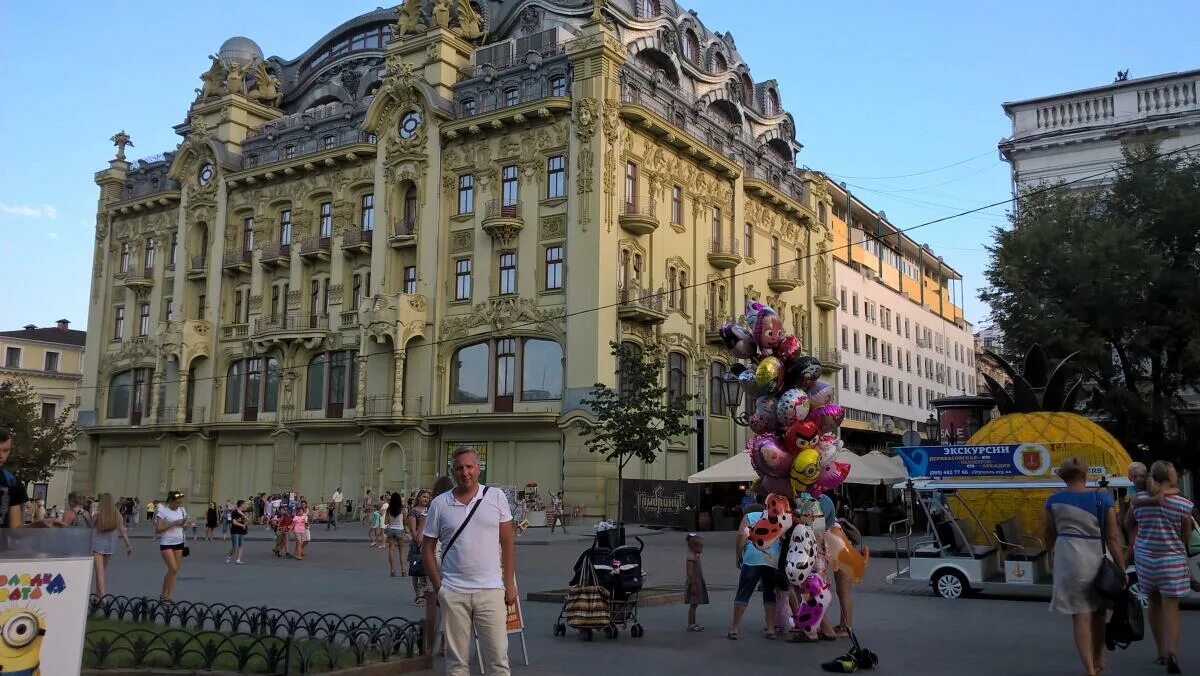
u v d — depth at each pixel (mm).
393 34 48469
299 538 26797
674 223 45000
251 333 50562
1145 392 26547
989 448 16188
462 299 43562
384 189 46344
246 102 54812
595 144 40344
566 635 12070
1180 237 25125
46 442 49125
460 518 7129
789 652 10789
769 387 12117
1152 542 9539
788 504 11445
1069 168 29656
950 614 14031
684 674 9500
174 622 11758
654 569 22453
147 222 57719
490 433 41781
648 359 38938
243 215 52938
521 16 48156
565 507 38562
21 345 75312
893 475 28422
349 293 47531
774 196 53312
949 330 86875
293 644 8555
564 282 40500
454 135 44344
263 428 48844
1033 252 25500
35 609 6207
